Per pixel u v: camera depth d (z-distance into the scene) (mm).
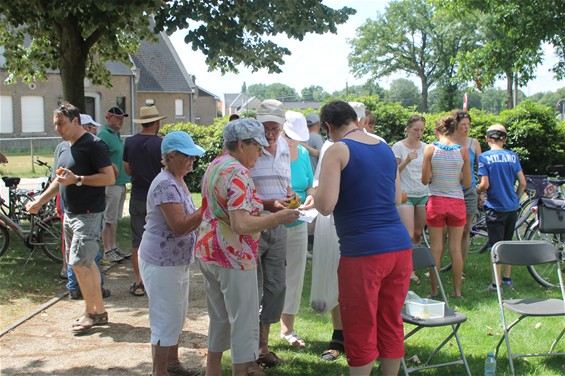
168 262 3941
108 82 12992
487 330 5324
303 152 5133
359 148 3650
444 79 65938
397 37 65750
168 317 3951
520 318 4523
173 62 46156
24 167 22672
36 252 8422
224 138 3715
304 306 6121
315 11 10273
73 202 5180
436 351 4516
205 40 10156
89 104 37219
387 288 3730
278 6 10086
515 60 16219
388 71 68062
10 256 8148
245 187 3523
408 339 5105
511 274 7293
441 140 6223
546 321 5559
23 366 4578
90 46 9773
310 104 92688
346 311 3678
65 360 4707
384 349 3812
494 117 16781
